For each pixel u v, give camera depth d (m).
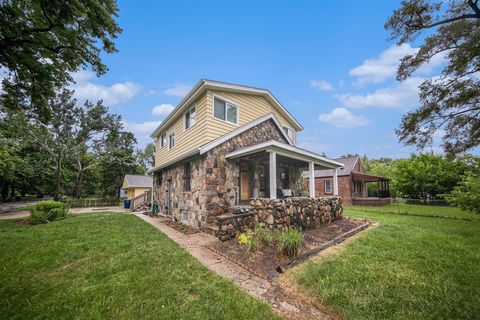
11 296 2.92
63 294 2.93
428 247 4.84
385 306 2.59
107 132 24.05
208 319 2.42
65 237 5.92
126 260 4.14
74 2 5.11
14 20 5.36
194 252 4.81
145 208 14.87
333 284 3.12
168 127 11.52
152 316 2.47
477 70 5.09
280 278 3.45
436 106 5.72
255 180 8.46
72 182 29.28
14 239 5.72
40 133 18.59
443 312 2.46
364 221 8.14
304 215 6.59
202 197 7.04
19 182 22.61
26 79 6.66
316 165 9.48
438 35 5.36
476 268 3.63
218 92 8.16
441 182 16.59
